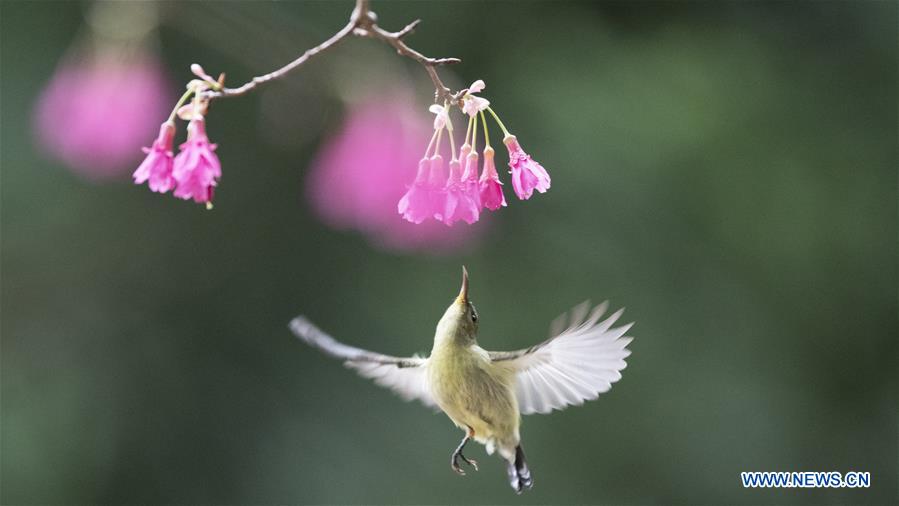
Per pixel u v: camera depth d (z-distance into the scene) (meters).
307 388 12.09
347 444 11.80
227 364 12.23
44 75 11.36
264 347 12.25
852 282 12.18
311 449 11.84
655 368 11.73
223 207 12.28
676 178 11.75
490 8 12.18
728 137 11.94
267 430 11.98
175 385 12.09
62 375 11.76
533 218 11.81
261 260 12.37
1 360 11.52
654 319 11.74
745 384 11.87
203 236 12.34
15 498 11.04
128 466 11.72
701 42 12.51
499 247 11.83
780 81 12.56
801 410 12.02
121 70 8.84
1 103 11.24
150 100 8.93
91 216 11.85
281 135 11.05
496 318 11.62
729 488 11.66
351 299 12.13
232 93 4.67
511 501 11.52
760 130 12.13
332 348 5.76
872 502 11.99
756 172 11.95
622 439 11.69
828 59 12.98
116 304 12.12
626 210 11.78
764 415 11.83
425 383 5.71
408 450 11.70
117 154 8.79
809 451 11.99
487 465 11.60
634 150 11.62
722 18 12.91
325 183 8.73
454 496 11.52
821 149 12.37
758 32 12.96
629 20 12.63
